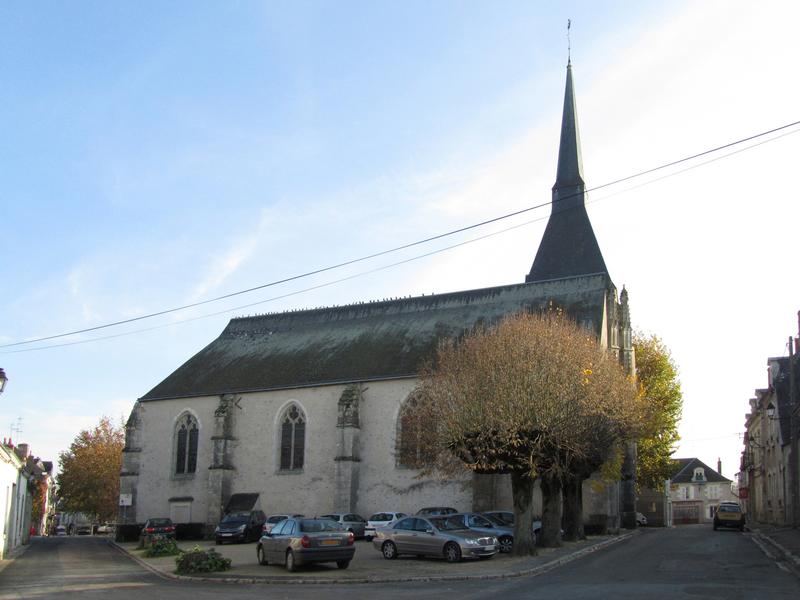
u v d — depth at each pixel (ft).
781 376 173.37
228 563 85.76
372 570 80.79
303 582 74.13
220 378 179.93
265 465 162.50
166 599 60.85
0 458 111.86
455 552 87.25
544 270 183.52
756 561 82.94
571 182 189.06
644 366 190.90
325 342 179.22
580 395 99.45
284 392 164.45
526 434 93.61
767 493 196.54
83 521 354.74
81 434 260.83
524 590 61.16
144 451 179.22
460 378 103.71
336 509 147.23
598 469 120.98
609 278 164.45
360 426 152.25
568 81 197.36
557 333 108.78
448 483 139.44
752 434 234.79
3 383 76.13
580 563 84.89
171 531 151.64
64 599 62.28
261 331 196.44
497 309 166.71
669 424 185.88
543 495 103.71
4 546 120.98
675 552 94.99
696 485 365.40
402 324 173.78
